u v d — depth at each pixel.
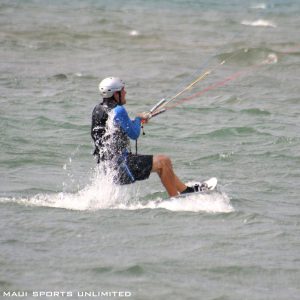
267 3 143.62
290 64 81.69
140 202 35.69
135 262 27.72
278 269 27.69
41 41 94.56
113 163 35.31
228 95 66.19
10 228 31.25
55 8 126.56
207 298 25.09
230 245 29.95
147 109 60.03
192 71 78.62
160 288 25.72
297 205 36.19
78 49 90.38
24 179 39.66
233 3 142.75
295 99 65.12
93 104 60.97
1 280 26.02
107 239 30.19
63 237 30.33
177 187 35.66
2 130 50.06
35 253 28.48
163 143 48.72
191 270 27.33
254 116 57.66
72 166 42.75
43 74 74.75
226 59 84.19
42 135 49.50
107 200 35.69
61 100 62.09
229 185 39.44
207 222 32.69
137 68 79.88
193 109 59.97
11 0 133.25
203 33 104.44
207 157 45.41
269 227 32.28
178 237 30.66
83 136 49.66
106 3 136.62
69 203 35.22
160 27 109.06
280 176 41.59
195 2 142.00
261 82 73.25
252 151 46.94
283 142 49.28
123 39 98.00
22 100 61.34
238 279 26.83
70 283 25.94
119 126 35.12
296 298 25.31
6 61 81.19
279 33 104.94
